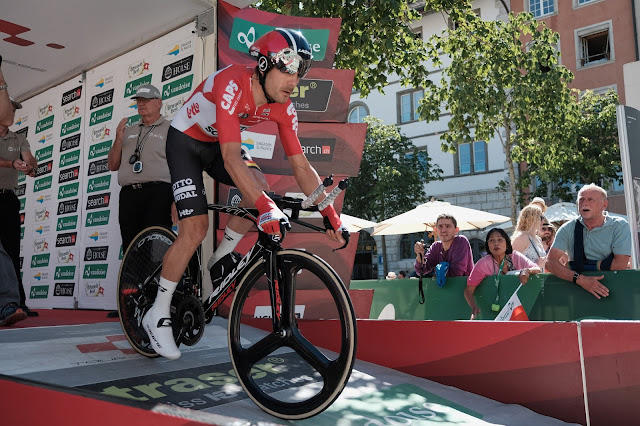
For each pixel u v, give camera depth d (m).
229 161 2.14
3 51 5.53
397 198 19.58
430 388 2.77
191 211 2.45
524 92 11.91
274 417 2.11
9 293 3.43
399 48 9.37
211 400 2.23
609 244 3.90
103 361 2.65
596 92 19.52
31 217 6.33
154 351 2.71
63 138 6.02
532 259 5.12
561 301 4.13
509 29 11.66
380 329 3.12
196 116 2.42
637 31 18.73
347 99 4.59
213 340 3.19
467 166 21.72
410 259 22.45
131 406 1.54
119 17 4.87
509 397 2.67
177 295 2.64
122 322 2.93
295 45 2.18
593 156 16.55
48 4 4.70
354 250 4.60
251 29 4.54
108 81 5.54
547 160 14.62
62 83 6.16
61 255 5.78
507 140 14.79
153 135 4.22
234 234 2.53
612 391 2.41
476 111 12.32
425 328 2.96
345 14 8.21
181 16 4.76
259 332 3.46
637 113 4.92
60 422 1.69
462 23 10.78
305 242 4.48
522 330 2.67
